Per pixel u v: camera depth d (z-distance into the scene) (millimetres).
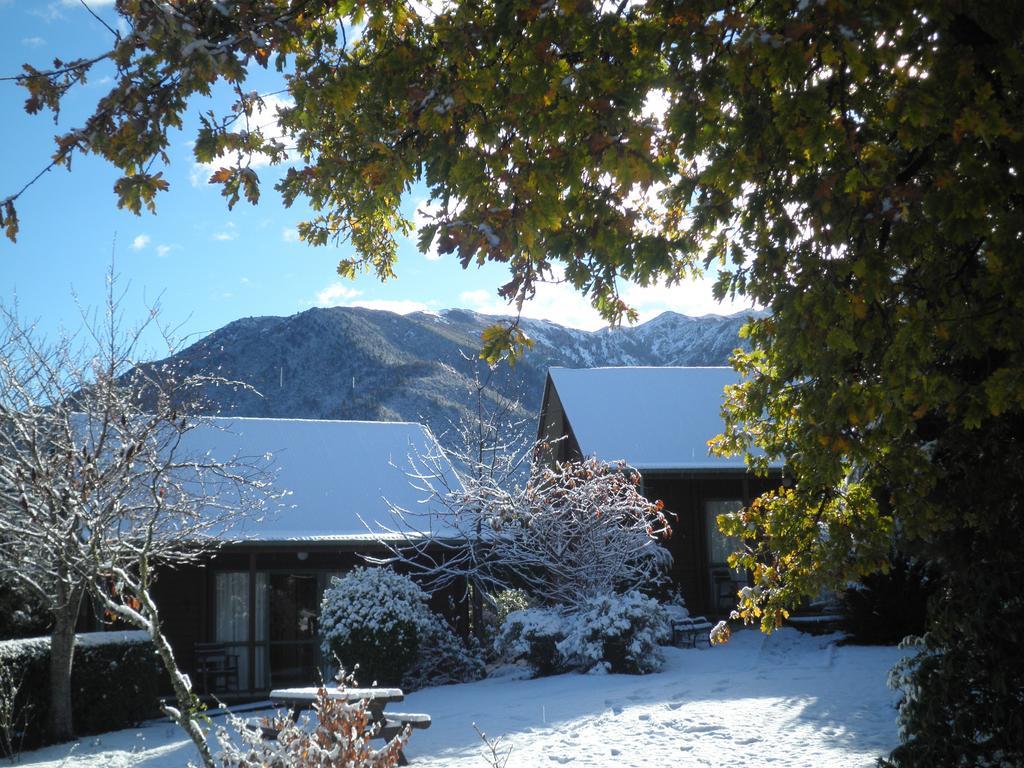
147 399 17766
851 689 12578
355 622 17828
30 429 14297
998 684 7082
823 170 6094
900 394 5762
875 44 5223
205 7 5684
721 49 5605
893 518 7945
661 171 5258
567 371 29422
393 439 26094
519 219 5527
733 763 9430
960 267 6270
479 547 20750
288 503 22312
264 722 7578
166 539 15508
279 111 6191
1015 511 7320
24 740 14734
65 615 15398
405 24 6574
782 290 6410
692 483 25375
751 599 8281
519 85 5516
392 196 6617
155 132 5715
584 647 17344
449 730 12711
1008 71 5289
